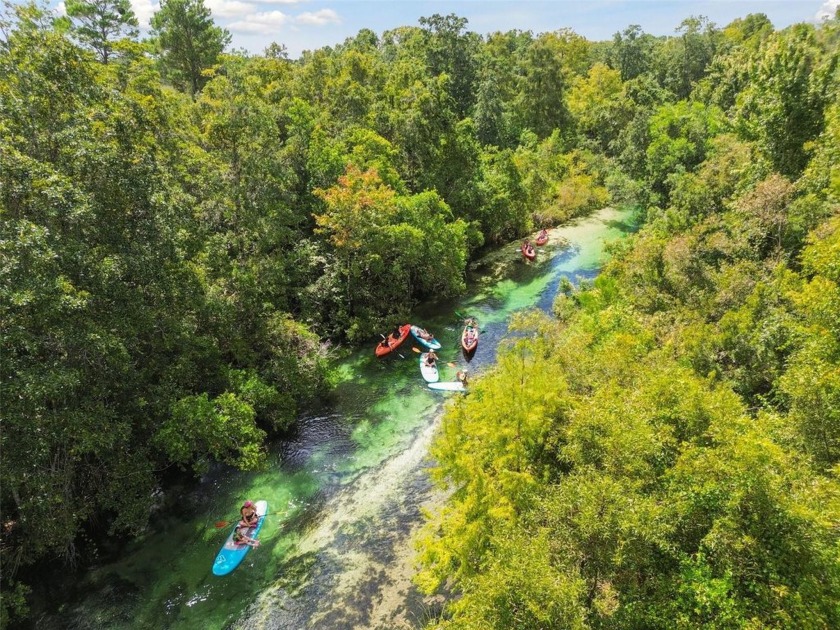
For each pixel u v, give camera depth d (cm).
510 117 6047
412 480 1952
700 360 1733
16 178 1403
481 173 4231
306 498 1886
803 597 808
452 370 2686
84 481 1717
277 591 1541
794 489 936
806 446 1139
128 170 1667
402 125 3678
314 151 3169
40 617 1470
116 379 1698
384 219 2959
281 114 3431
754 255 2217
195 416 1789
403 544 1678
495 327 3120
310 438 2194
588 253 4209
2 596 1365
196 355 2038
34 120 1595
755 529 864
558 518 980
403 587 1531
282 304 2812
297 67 5131
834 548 838
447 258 3259
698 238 2456
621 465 1024
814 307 1413
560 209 4931
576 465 1123
